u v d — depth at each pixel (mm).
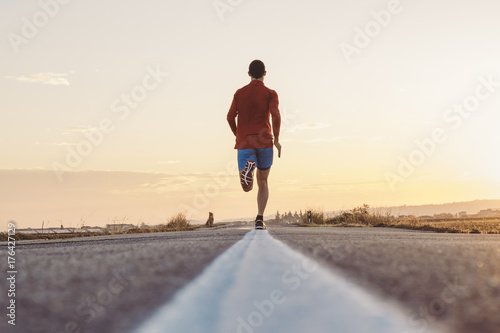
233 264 2525
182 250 3312
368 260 2566
